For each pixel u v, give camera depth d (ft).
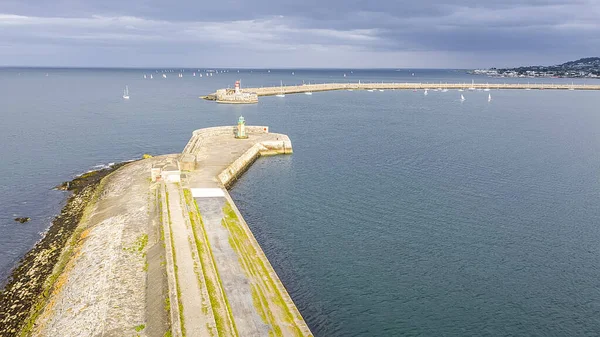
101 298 76.43
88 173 173.78
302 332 64.39
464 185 155.53
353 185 154.40
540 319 79.56
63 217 128.88
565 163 191.01
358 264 97.86
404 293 86.94
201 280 74.74
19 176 172.55
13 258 103.91
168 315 66.23
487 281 91.50
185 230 95.20
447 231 115.14
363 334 75.00
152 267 83.20
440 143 236.02
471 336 74.95
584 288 89.25
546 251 104.68
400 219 123.13
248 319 66.74
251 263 84.12
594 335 75.56
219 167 153.48
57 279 89.10
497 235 113.09
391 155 203.62
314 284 89.81
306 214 126.62
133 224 106.01
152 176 138.82
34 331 73.20
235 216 107.14
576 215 127.44
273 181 158.61
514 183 158.81
